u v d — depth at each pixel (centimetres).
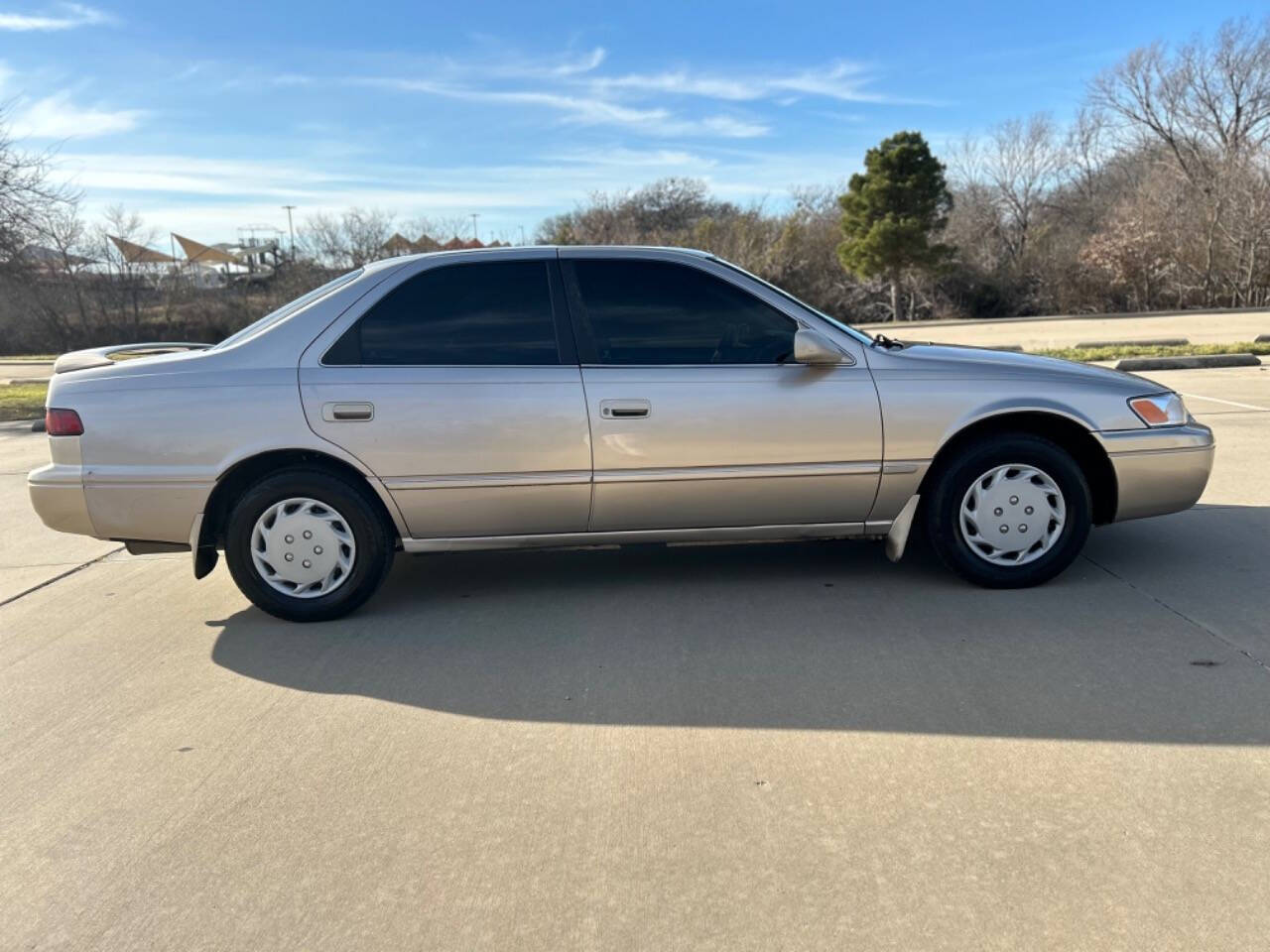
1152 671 337
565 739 305
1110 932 205
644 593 449
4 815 272
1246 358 1302
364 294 415
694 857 238
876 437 417
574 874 234
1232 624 380
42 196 1852
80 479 405
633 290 421
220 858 246
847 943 205
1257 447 726
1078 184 4138
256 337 414
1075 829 244
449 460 406
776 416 412
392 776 285
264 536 414
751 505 421
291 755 301
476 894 227
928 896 220
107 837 258
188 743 312
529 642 392
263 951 210
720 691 336
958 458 421
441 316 414
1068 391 425
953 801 259
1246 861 228
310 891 231
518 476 409
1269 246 3194
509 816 260
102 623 442
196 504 406
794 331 425
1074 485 423
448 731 314
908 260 3612
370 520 413
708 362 417
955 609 409
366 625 420
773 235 4275
